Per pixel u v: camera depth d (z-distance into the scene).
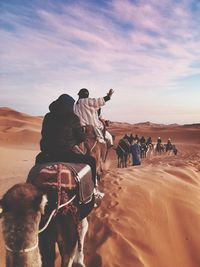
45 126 6.18
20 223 4.61
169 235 9.71
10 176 19.88
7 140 71.19
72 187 5.42
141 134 129.62
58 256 7.89
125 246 8.38
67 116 6.16
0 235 8.82
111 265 7.75
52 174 5.34
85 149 8.68
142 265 7.96
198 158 28.80
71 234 5.38
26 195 4.71
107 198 10.58
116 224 9.20
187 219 10.73
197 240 10.03
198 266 9.21
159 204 10.90
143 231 9.29
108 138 10.16
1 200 4.73
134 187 11.69
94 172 6.10
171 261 8.85
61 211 5.27
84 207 5.78
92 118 8.73
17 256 4.55
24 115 190.50
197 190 13.23
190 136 125.75
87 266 7.80
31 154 40.94
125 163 31.42
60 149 6.01
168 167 16.48
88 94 8.98
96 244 8.40
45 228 5.17
